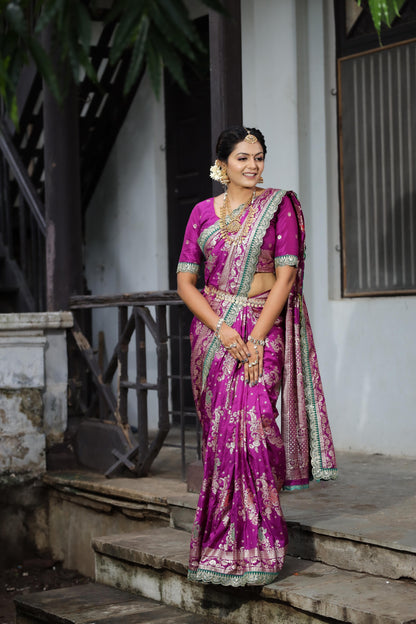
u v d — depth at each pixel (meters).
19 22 1.73
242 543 2.90
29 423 4.93
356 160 5.03
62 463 5.02
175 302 4.27
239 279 3.01
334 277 5.15
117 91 6.40
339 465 4.49
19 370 4.90
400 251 4.85
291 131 5.14
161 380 4.40
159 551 3.45
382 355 4.81
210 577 2.89
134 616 3.23
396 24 4.82
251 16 5.42
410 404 4.68
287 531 3.06
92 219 6.99
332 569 3.09
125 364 4.74
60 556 4.89
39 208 5.70
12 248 6.43
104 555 3.71
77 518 4.73
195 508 3.76
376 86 4.91
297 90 5.12
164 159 6.32
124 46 1.70
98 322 6.77
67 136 5.23
